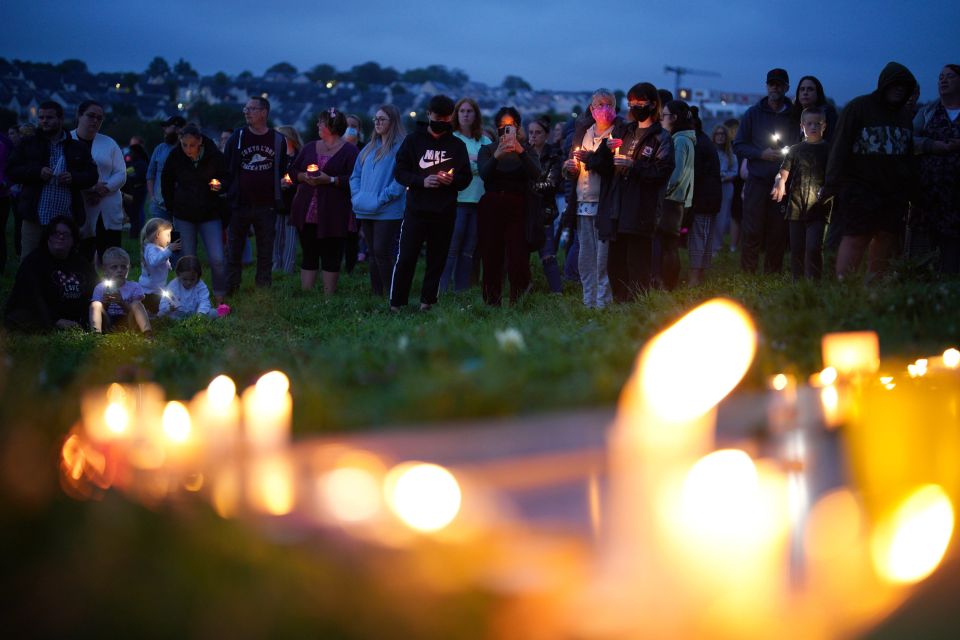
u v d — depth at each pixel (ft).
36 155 36.55
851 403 11.84
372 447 9.38
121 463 8.33
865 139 27.68
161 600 6.16
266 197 41.45
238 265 41.78
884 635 6.88
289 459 8.59
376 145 38.60
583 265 31.99
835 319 17.61
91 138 38.09
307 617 6.10
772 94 38.78
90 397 12.51
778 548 7.83
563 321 24.35
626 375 12.96
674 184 34.19
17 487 7.55
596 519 7.83
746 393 11.98
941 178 28.60
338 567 6.59
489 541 7.05
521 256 34.76
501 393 11.97
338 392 12.54
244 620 6.03
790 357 14.69
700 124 39.32
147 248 35.70
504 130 33.63
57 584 6.32
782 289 23.67
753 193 38.96
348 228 40.70
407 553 6.71
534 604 6.59
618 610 6.73
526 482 8.61
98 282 32.42
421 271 51.93
